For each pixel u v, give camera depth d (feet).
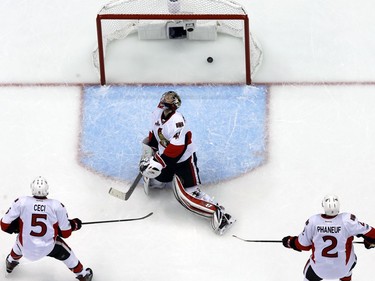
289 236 77.36
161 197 86.79
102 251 83.10
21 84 96.07
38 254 76.79
